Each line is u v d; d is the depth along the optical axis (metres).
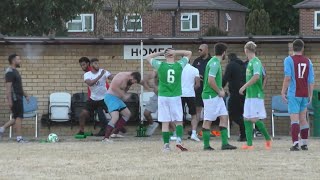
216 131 33.34
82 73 35.22
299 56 25.14
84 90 35.25
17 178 19.28
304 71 25.02
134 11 74.88
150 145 28.20
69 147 27.50
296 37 34.06
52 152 25.56
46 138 32.62
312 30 92.44
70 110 34.72
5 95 34.84
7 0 58.41
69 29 90.25
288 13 111.94
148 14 89.44
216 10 94.62
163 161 22.52
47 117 34.66
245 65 30.05
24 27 59.28
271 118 34.75
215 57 25.47
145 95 34.75
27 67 35.12
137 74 30.05
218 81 25.56
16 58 30.77
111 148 26.97
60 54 35.22
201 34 92.81
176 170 20.47
